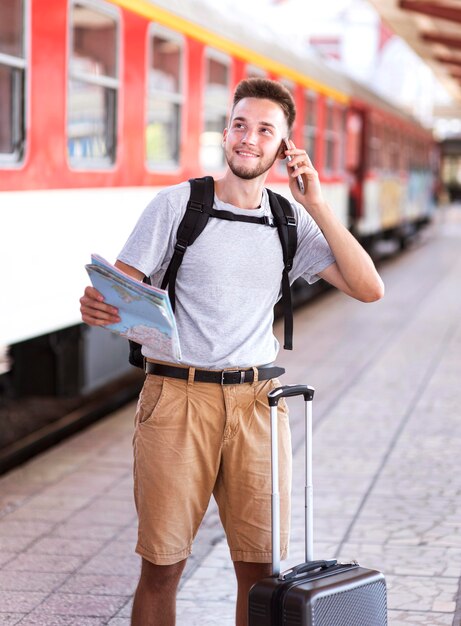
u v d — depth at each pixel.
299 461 6.79
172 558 3.39
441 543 5.24
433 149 35.81
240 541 3.45
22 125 6.56
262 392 3.42
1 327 6.42
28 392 9.00
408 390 9.16
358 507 5.84
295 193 3.40
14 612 4.49
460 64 31.28
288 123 3.40
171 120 9.14
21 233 6.62
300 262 3.56
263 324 3.42
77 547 5.34
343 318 14.06
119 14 7.79
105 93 7.81
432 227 38.94
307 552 3.41
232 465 3.41
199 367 3.35
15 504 6.05
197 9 9.45
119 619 4.45
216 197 3.39
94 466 6.88
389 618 4.30
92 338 9.13
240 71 11.01
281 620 3.12
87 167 7.50
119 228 8.15
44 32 6.70
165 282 3.40
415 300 16.08
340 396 8.91
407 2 20.52
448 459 6.87
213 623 4.32
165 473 3.35
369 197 20.14
